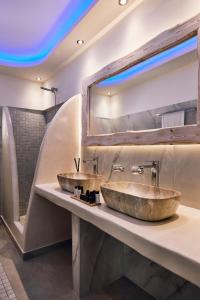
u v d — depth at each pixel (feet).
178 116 4.35
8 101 10.21
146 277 5.20
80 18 6.06
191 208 4.06
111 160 6.15
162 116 4.69
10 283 5.46
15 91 10.43
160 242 2.68
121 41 5.88
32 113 10.02
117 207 3.89
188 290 4.31
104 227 3.60
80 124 7.61
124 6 5.50
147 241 2.79
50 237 7.13
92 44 7.11
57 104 9.52
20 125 9.64
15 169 8.32
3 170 9.75
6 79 10.16
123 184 4.94
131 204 3.51
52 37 7.36
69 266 6.28
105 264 5.38
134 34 5.46
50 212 7.08
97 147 6.73
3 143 9.52
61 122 7.13
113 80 6.07
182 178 4.26
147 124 5.05
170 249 2.51
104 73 6.18
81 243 4.90
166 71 4.62
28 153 9.81
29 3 5.71
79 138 7.60
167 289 4.71
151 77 4.97
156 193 4.33
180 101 4.33
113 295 5.06
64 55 8.17
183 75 4.28
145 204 3.28
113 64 5.84
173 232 3.00
